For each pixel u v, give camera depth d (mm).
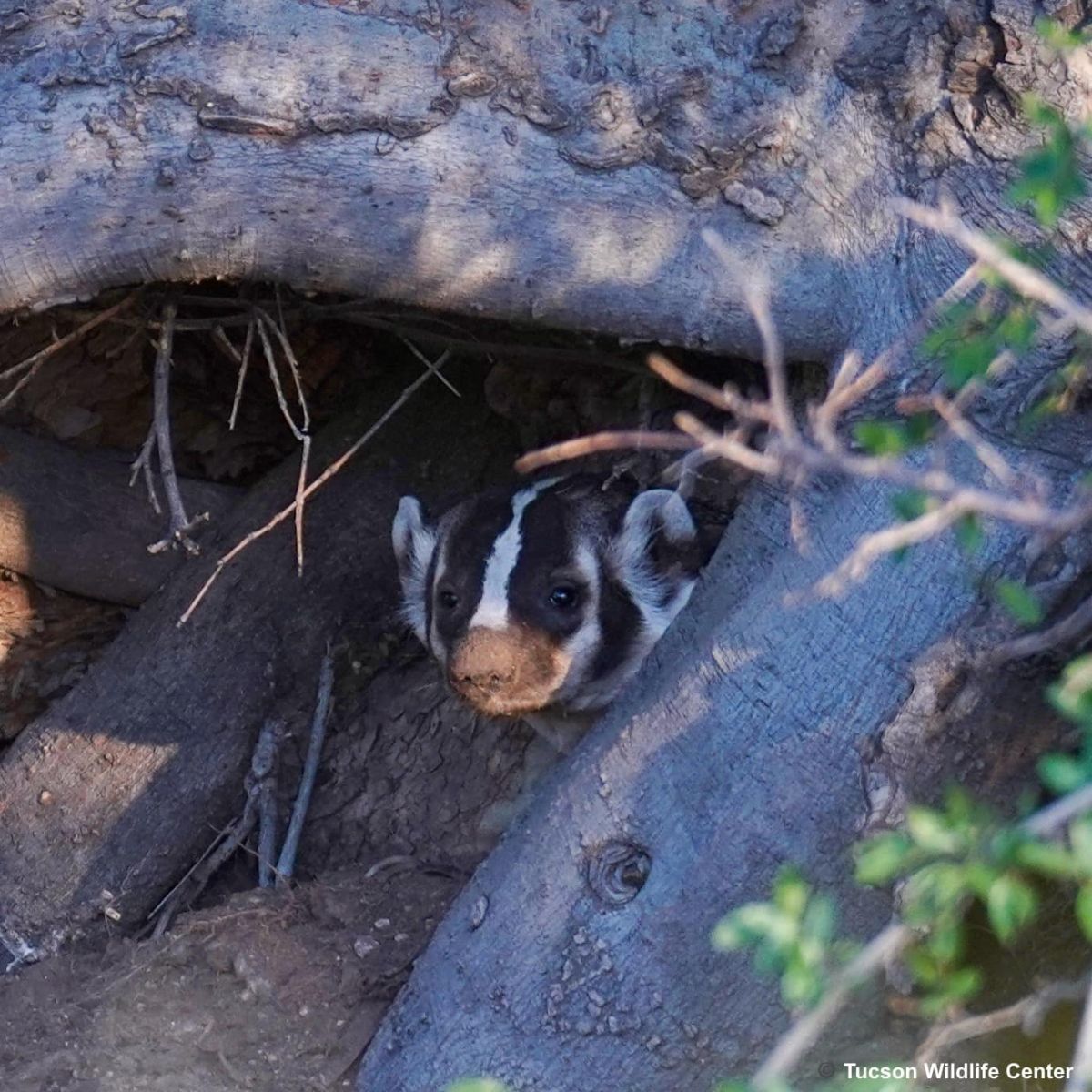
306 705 11930
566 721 10531
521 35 8445
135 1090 9102
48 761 11562
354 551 12141
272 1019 9297
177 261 8734
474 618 10000
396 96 8414
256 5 8422
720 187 8438
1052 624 7496
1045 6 7797
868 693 7887
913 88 8125
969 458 7648
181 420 12805
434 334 11172
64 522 12414
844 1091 4812
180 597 12047
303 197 8547
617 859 8375
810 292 8484
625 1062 8281
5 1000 9766
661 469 11180
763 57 8352
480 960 8602
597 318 8797
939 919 5488
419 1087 8641
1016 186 5707
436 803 11328
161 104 8383
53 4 8414
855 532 8000
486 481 12242
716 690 8242
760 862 8039
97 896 11219
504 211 8555
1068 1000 7820
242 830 11469
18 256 8562
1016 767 7781
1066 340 7461
